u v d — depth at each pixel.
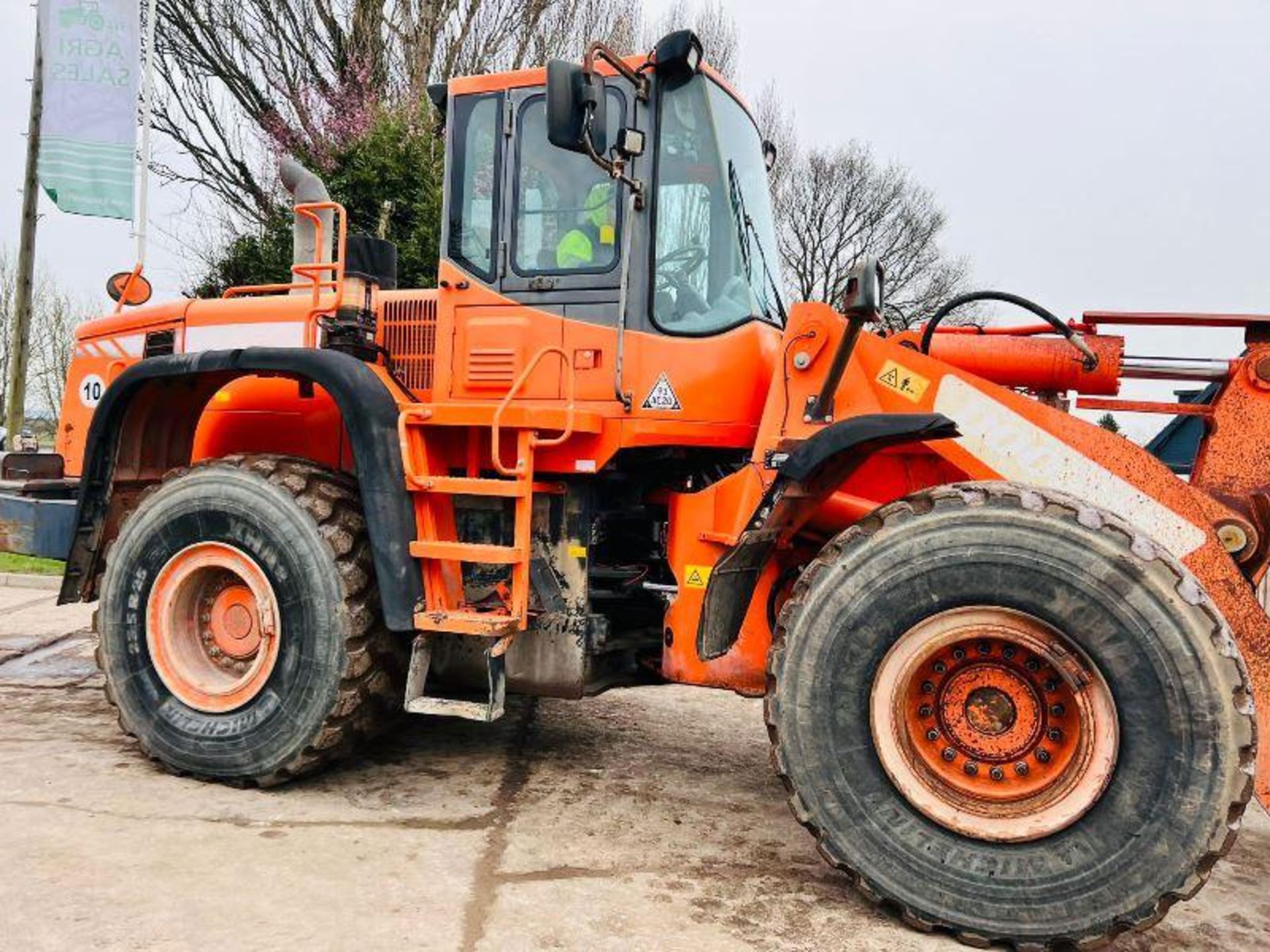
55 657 5.30
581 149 2.99
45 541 4.11
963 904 2.37
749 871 2.79
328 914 2.36
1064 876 2.30
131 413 3.64
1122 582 2.31
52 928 2.21
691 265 3.38
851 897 2.64
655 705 4.82
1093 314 3.06
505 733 4.20
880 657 2.52
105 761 3.47
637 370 3.32
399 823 3.02
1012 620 2.43
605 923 2.40
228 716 3.27
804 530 3.31
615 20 14.36
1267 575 3.64
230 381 3.64
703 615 2.95
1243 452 2.80
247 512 3.24
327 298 3.80
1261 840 3.28
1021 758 2.47
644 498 3.61
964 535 2.46
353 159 11.73
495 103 3.59
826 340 2.98
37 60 11.68
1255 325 2.89
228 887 2.47
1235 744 2.21
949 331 3.33
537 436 3.16
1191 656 2.25
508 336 3.50
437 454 3.38
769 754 4.05
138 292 4.53
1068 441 2.72
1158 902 2.24
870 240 21.86
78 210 8.50
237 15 14.38
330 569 3.17
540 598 3.32
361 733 3.32
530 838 2.95
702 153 3.42
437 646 3.40
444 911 2.41
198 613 3.46
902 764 2.49
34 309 22.16
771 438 3.03
